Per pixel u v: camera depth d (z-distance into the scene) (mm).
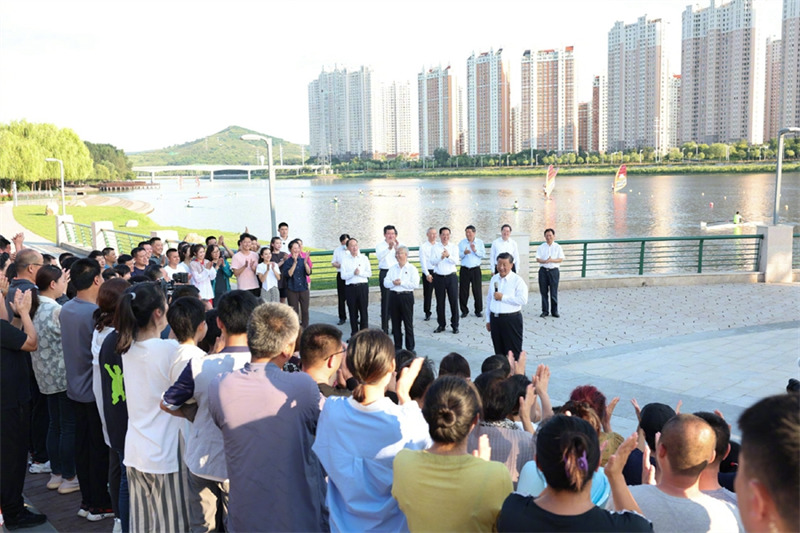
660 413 3650
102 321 4215
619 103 168000
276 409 3064
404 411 3039
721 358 9625
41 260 5957
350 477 2918
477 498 2516
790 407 1401
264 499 3051
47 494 5156
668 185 109438
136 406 3762
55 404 5277
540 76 184875
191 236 15789
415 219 67188
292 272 11406
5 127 75250
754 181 113562
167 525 3797
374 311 13914
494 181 156250
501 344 8898
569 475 2178
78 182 112250
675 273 16953
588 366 9359
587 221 59969
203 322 3783
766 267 16750
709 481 3004
